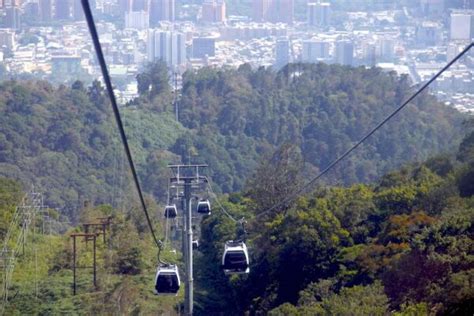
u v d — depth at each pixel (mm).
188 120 144250
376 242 63781
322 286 61062
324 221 66688
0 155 120562
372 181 100188
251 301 70562
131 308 72812
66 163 122500
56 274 80688
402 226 62188
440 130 118875
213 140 137125
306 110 140625
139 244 87000
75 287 75000
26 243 87812
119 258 83375
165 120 143125
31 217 92812
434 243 55156
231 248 53750
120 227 90938
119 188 120250
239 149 135500
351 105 137875
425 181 72812
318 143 133125
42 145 125562
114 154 127500
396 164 109250
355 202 69000
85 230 87062
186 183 60125
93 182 121000
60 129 127562
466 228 56062
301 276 66875
